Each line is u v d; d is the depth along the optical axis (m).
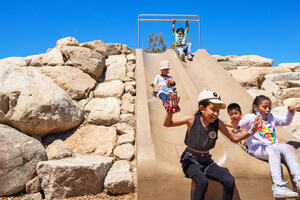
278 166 2.90
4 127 3.94
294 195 2.65
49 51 7.45
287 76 7.80
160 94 5.33
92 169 3.50
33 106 4.28
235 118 3.49
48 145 4.40
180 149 3.68
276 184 2.80
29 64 6.82
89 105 5.55
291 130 5.08
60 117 4.57
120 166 3.92
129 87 6.26
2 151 3.49
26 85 4.48
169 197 2.81
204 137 2.66
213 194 2.88
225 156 3.12
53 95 4.67
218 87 6.05
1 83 4.30
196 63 7.88
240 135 2.77
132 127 5.09
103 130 4.89
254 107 3.45
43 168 3.50
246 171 2.94
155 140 3.77
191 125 2.70
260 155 3.11
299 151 3.41
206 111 2.65
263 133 3.21
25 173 3.58
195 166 2.66
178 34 8.88
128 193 3.55
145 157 2.95
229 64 8.81
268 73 8.39
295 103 6.22
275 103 6.32
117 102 5.60
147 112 4.23
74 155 4.12
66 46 6.76
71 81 5.97
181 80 6.00
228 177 2.55
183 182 2.84
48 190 3.44
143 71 6.18
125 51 8.25
